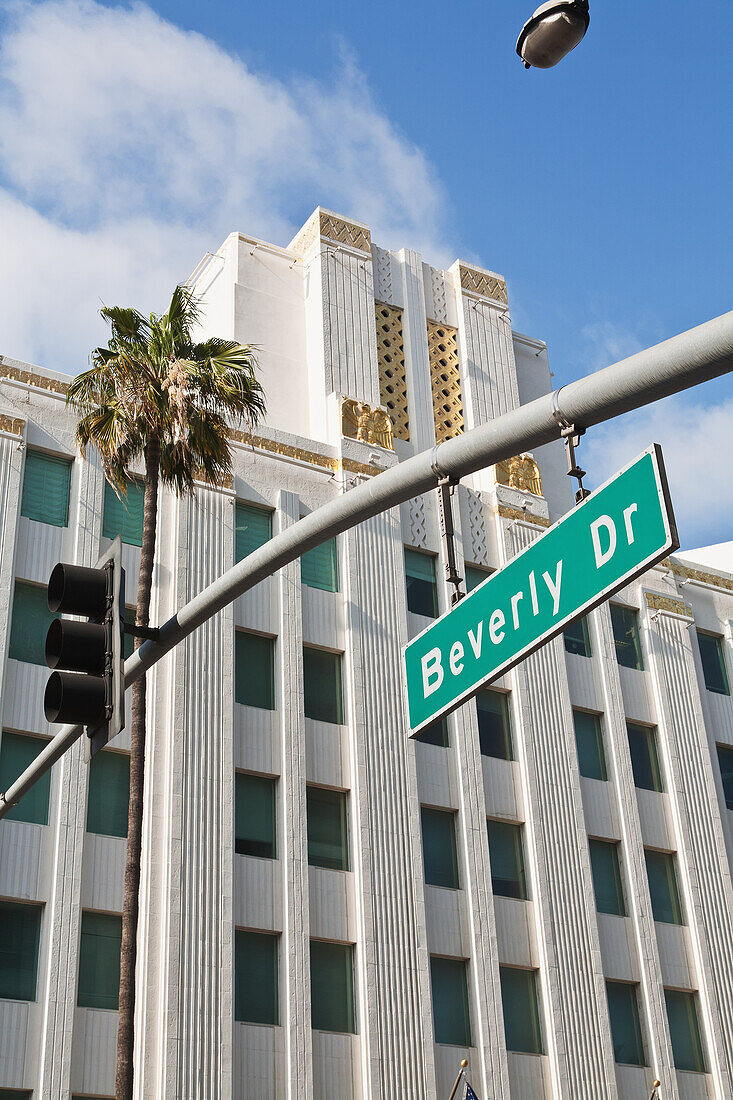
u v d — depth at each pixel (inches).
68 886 970.7
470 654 310.2
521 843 1259.8
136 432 949.8
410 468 299.1
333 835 1141.7
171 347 986.1
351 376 1411.2
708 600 1582.2
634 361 245.0
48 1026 916.6
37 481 1115.3
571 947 1218.0
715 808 1416.1
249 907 1055.0
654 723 1433.3
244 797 1105.4
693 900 1337.4
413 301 1530.5
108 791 1035.3
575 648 1413.6
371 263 1499.8
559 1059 1153.4
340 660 1229.1
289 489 1267.2
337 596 1253.7
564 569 283.1
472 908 1176.2
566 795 1299.2
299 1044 1017.5
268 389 1384.1
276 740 1144.2
